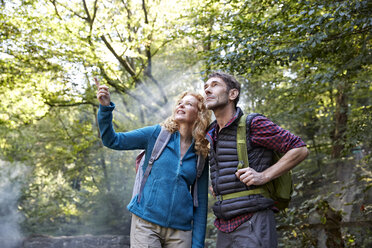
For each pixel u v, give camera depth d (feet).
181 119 7.82
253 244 6.26
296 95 22.00
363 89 21.27
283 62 13.20
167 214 7.23
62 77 29.94
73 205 36.60
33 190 36.22
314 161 24.85
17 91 30.48
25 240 28.55
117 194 35.22
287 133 6.37
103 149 37.47
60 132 39.19
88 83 32.12
